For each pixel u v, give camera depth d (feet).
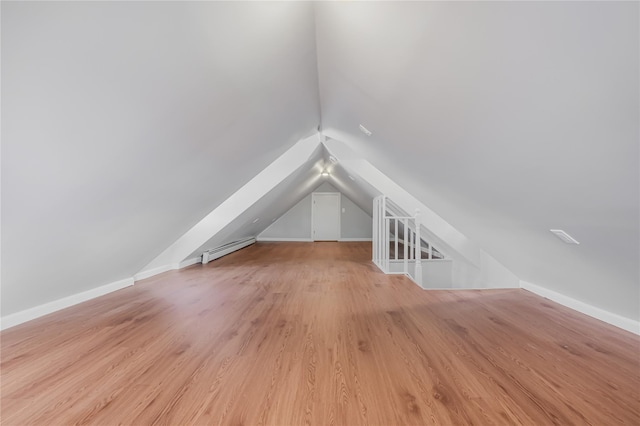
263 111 8.82
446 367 6.03
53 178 5.30
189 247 16.56
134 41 4.04
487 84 4.23
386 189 18.34
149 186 7.90
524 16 2.97
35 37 3.29
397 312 9.42
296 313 9.29
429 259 18.66
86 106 4.52
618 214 4.98
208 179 10.39
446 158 7.52
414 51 4.71
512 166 5.75
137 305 10.11
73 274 9.18
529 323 8.55
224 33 4.93
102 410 4.70
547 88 3.60
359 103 8.49
